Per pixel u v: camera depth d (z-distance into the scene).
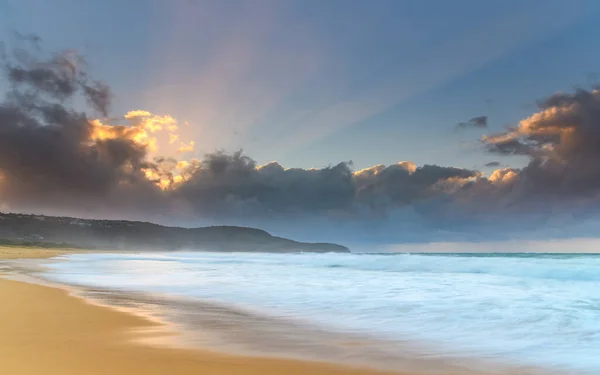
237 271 30.31
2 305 11.68
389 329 9.25
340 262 40.72
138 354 6.60
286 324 9.73
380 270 30.45
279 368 6.15
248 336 8.35
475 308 11.98
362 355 7.09
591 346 7.86
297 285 18.80
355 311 11.59
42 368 5.63
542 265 25.56
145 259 59.47
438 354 7.24
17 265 33.91
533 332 8.98
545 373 6.29
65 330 8.41
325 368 6.25
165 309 11.72
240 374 5.77
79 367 5.74
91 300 13.28
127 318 10.02
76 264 38.47
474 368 6.50
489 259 33.53
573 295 14.55
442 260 34.28
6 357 6.19
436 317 10.67
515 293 15.23
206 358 6.55
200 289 17.22
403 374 6.13
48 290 15.58
